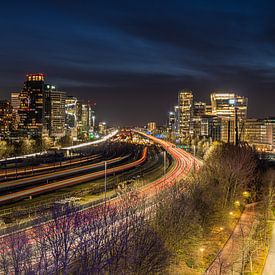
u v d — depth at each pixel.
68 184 150.00
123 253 60.72
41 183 151.75
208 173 136.00
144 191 128.75
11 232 65.19
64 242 55.50
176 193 95.19
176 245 76.19
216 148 192.12
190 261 77.12
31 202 114.88
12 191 132.25
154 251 63.84
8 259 53.88
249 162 149.00
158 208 85.25
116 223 71.88
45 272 51.19
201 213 95.06
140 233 64.31
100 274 54.03
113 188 140.25
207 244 89.88
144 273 60.38
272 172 163.88
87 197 121.31
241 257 83.19
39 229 59.91
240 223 110.12
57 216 62.25
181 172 187.75
